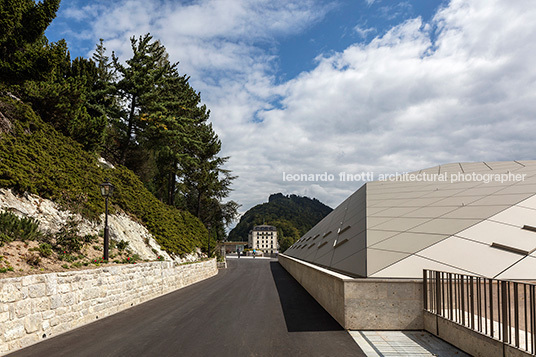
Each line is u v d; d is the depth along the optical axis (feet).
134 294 34.76
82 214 44.27
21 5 55.98
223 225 161.27
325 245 56.44
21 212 34.35
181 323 25.71
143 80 83.82
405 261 29.55
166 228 69.87
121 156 88.84
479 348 16.92
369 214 47.88
